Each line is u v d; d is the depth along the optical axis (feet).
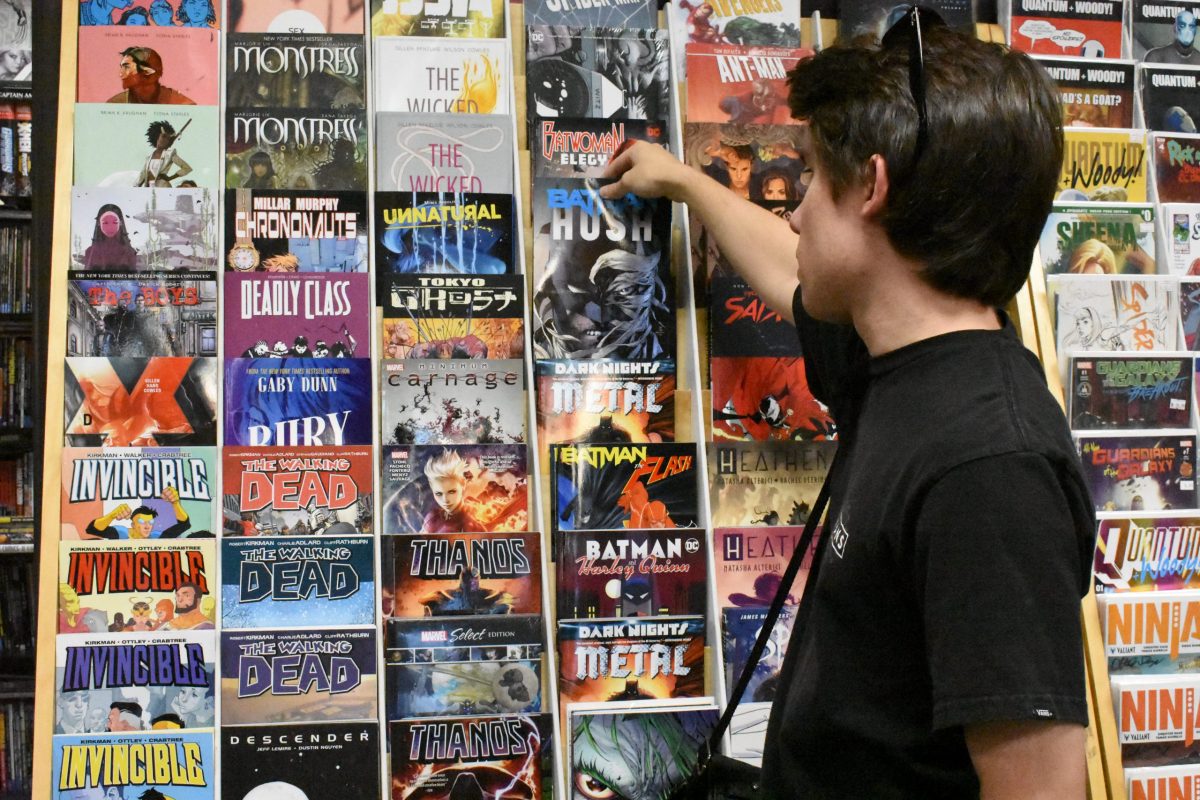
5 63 11.35
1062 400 7.13
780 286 5.91
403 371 6.47
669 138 7.00
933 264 3.67
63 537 6.15
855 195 3.83
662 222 6.80
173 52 6.63
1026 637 3.12
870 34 4.13
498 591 6.38
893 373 3.86
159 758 5.98
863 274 3.88
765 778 4.28
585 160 6.79
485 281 6.60
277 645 6.13
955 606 3.22
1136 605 6.86
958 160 3.52
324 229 6.54
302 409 6.40
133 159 6.49
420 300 6.54
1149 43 7.77
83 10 6.62
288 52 6.73
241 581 6.19
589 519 6.64
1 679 11.13
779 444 6.89
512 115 6.81
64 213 6.38
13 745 11.11
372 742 6.11
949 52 3.68
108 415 6.24
